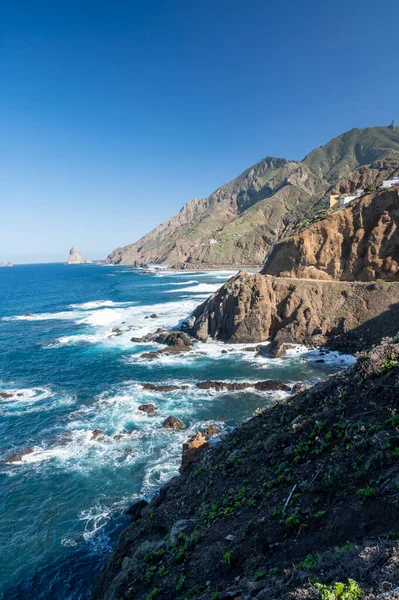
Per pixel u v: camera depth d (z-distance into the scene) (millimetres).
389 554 6242
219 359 40750
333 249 55500
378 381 12883
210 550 10148
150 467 22031
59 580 15125
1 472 22000
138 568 11547
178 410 29141
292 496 10383
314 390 15977
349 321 42812
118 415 28766
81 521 18141
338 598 5340
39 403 31594
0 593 14719
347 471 10117
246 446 15430
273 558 8617
